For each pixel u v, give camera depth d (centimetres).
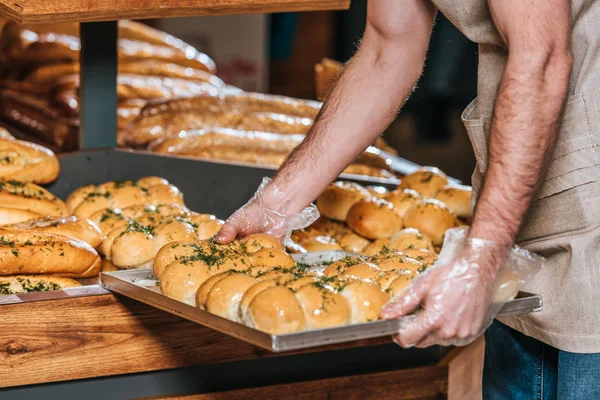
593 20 163
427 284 144
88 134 275
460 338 146
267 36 623
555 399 191
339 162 201
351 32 680
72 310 184
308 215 200
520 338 194
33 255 198
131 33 421
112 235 221
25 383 183
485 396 209
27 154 249
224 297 154
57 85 363
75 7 187
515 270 149
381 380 219
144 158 275
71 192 268
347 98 203
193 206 281
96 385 191
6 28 389
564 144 166
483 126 176
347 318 148
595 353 171
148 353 193
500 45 170
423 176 285
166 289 170
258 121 334
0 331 179
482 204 148
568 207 168
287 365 210
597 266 168
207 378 202
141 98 365
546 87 144
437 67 634
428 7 199
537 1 145
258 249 185
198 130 313
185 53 428
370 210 249
